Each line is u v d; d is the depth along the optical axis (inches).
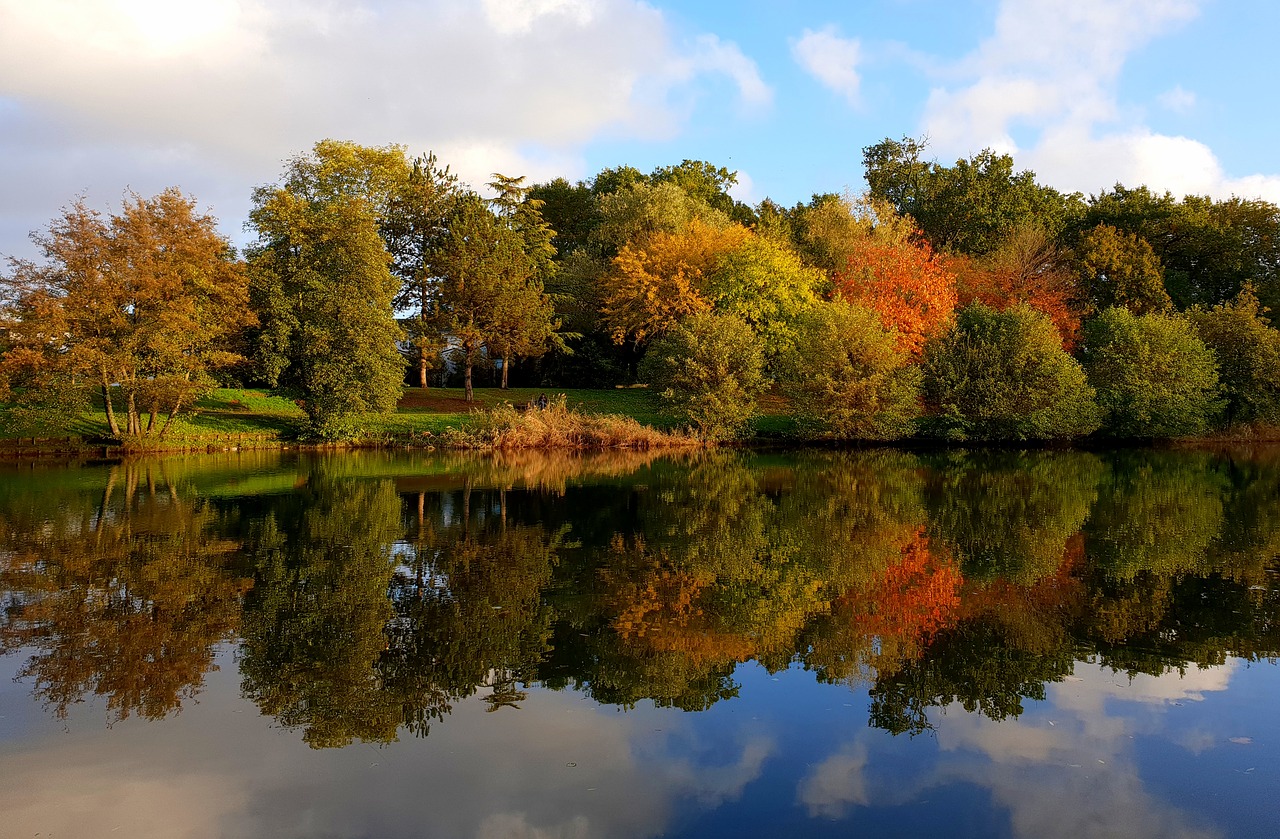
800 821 217.6
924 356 1621.6
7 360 1171.9
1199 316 1713.8
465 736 272.2
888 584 473.4
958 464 1214.3
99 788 235.5
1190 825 215.8
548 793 233.3
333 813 221.6
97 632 376.8
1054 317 1784.0
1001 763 252.2
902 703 300.4
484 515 706.2
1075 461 1272.1
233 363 1427.2
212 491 849.5
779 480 990.4
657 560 533.0
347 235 1473.9
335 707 295.9
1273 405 1657.2
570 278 2011.6
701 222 1930.4
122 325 1256.2
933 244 2321.6
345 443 1470.2
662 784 238.2
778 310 1761.8
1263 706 295.7
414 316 1907.0
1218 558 541.0
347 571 495.8
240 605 420.8
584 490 879.7
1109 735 272.8
